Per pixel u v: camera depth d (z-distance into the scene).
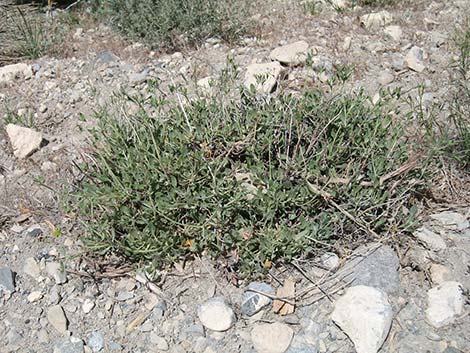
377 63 1.67
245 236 1.08
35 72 1.74
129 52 1.80
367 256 1.10
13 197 1.30
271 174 1.12
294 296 1.05
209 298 1.07
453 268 1.10
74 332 1.05
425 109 1.46
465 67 1.57
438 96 1.53
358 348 0.98
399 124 1.24
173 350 1.02
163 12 1.81
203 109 1.26
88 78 1.70
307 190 1.10
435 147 1.17
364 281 1.07
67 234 1.20
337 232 1.13
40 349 1.03
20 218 1.24
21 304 1.09
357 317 0.99
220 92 1.38
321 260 1.10
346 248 1.12
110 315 1.07
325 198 1.10
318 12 1.93
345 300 1.02
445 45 1.73
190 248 1.11
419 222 1.13
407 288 1.07
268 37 1.80
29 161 1.40
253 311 1.04
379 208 1.16
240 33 1.81
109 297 1.09
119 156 1.20
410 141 1.29
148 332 1.04
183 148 1.16
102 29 1.97
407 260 1.10
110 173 1.13
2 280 1.11
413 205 1.18
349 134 1.19
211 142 1.20
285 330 1.01
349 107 1.23
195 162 1.13
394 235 1.13
